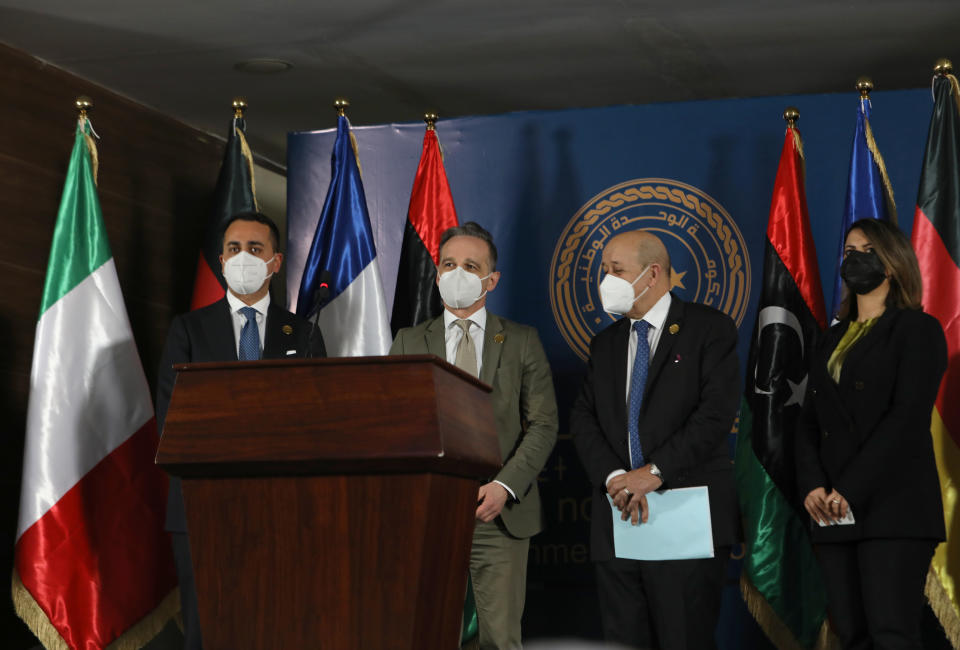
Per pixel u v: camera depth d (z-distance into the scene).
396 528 2.06
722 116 5.17
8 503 4.99
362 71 5.69
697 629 3.50
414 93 6.06
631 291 3.74
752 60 5.55
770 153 5.12
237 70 5.62
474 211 5.34
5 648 4.90
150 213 6.11
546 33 5.20
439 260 3.96
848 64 5.61
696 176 5.16
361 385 2.11
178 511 3.85
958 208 4.29
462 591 2.35
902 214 5.02
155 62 5.48
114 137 5.85
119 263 5.83
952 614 4.01
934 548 3.26
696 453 3.52
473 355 3.91
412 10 4.90
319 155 5.60
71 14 4.86
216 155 6.76
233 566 2.13
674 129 5.21
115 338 4.55
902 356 3.28
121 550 4.44
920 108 5.04
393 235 5.46
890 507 3.19
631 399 3.71
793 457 4.36
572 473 5.04
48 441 4.38
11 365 5.04
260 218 4.13
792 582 4.32
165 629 5.33
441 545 2.18
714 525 3.55
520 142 5.34
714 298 5.08
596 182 5.25
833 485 3.29
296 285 5.55
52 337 4.47
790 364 4.42
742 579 4.38
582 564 4.98
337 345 4.81
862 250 3.40
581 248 5.21
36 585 4.27
